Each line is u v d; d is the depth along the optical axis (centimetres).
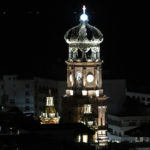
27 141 13588
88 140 14975
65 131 14375
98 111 16600
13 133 15062
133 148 15500
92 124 16150
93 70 16725
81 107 16562
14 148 13550
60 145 13575
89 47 16838
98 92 16750
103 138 16350
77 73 16775
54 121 16850
